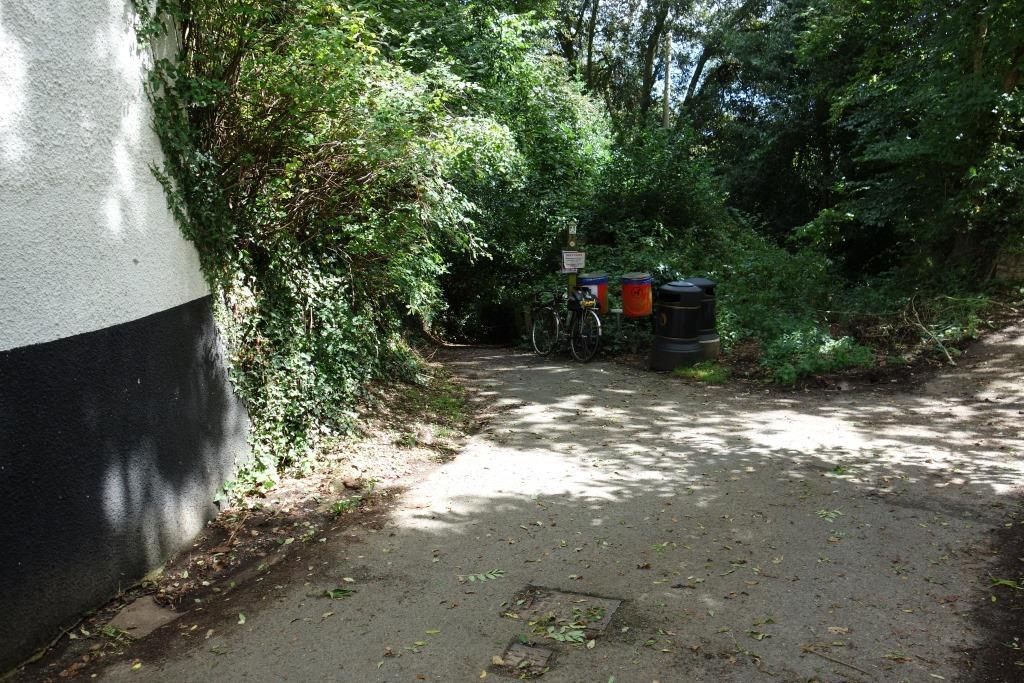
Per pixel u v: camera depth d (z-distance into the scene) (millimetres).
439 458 6402
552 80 17094
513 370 10625
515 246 14617
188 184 4891
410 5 11188
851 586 3857
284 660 3340
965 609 3602
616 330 11641
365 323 7367
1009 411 7203
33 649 3314
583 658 3266
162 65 4566
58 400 3480
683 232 16078
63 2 3594
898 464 5781
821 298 12258
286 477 5668
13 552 3199
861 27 15109
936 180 12141
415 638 3488
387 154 5785
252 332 5625
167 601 3945
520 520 4867
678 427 7199
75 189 3637
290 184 6035
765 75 26344
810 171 26062
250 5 4922
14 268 3225
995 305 10344
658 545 4426
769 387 8820
